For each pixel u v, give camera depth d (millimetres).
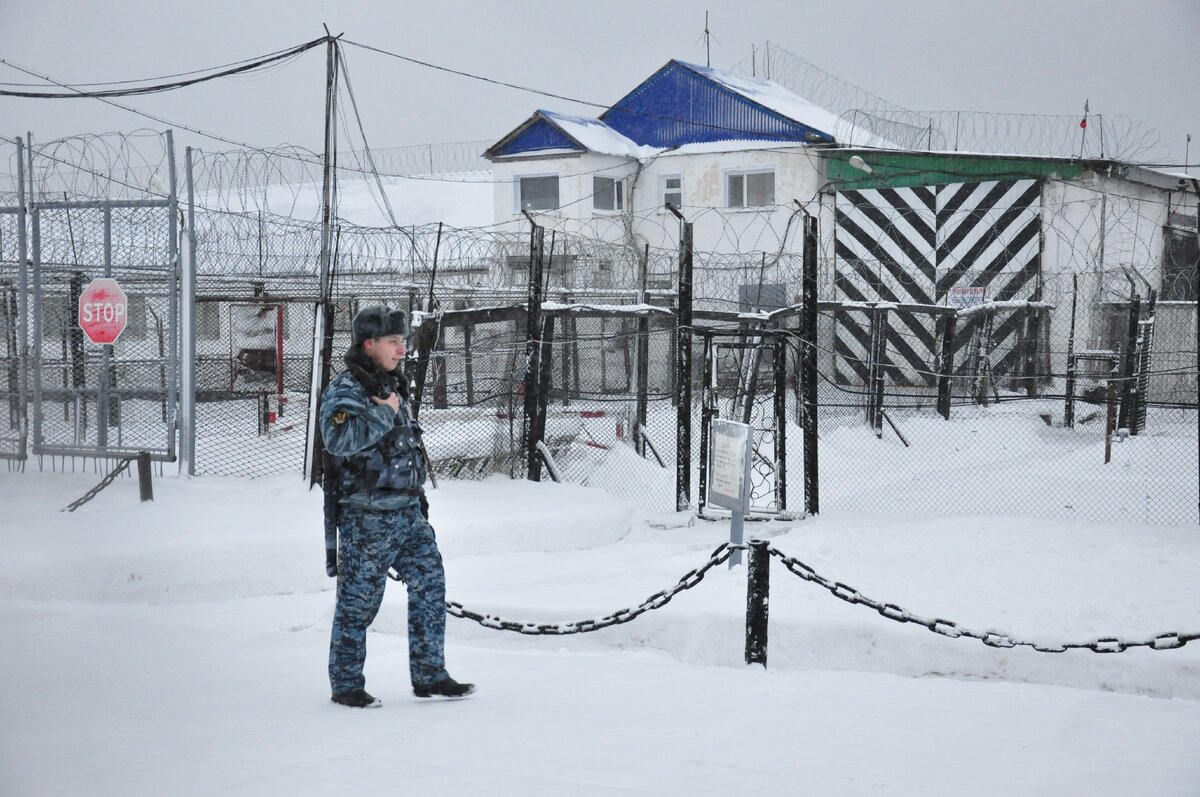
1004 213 25375
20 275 12891
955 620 7336
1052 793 3840
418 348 14023
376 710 5168
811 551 9555
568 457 16078
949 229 25875
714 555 6707
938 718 5109
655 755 4273
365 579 5254
